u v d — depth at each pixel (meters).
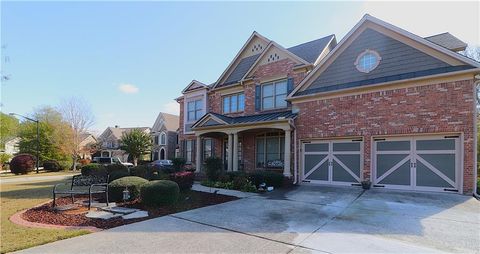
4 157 41.25
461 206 8.06
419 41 10.80
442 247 4.97
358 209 7.97
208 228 6.20
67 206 8.49
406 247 4.96
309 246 5.00
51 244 5.13
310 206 8.51
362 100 11.90
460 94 9.65
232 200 9.72
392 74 11.39
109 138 52.47
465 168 9.52
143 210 8.09
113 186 9.41
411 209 7.84
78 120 38.69
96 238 5.49
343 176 12.41
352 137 12.23
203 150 20.02
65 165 35.84
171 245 5.07
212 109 19.83
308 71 14.71
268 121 13.85
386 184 11.20
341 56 13.06
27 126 41.12
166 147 42.62
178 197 9.51
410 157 10.75
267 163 15.81
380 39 11.96
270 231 5.94
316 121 13.26
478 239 5.41
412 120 10.55
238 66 19.61
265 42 18.39
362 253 4.66
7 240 5.32
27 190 13.41
